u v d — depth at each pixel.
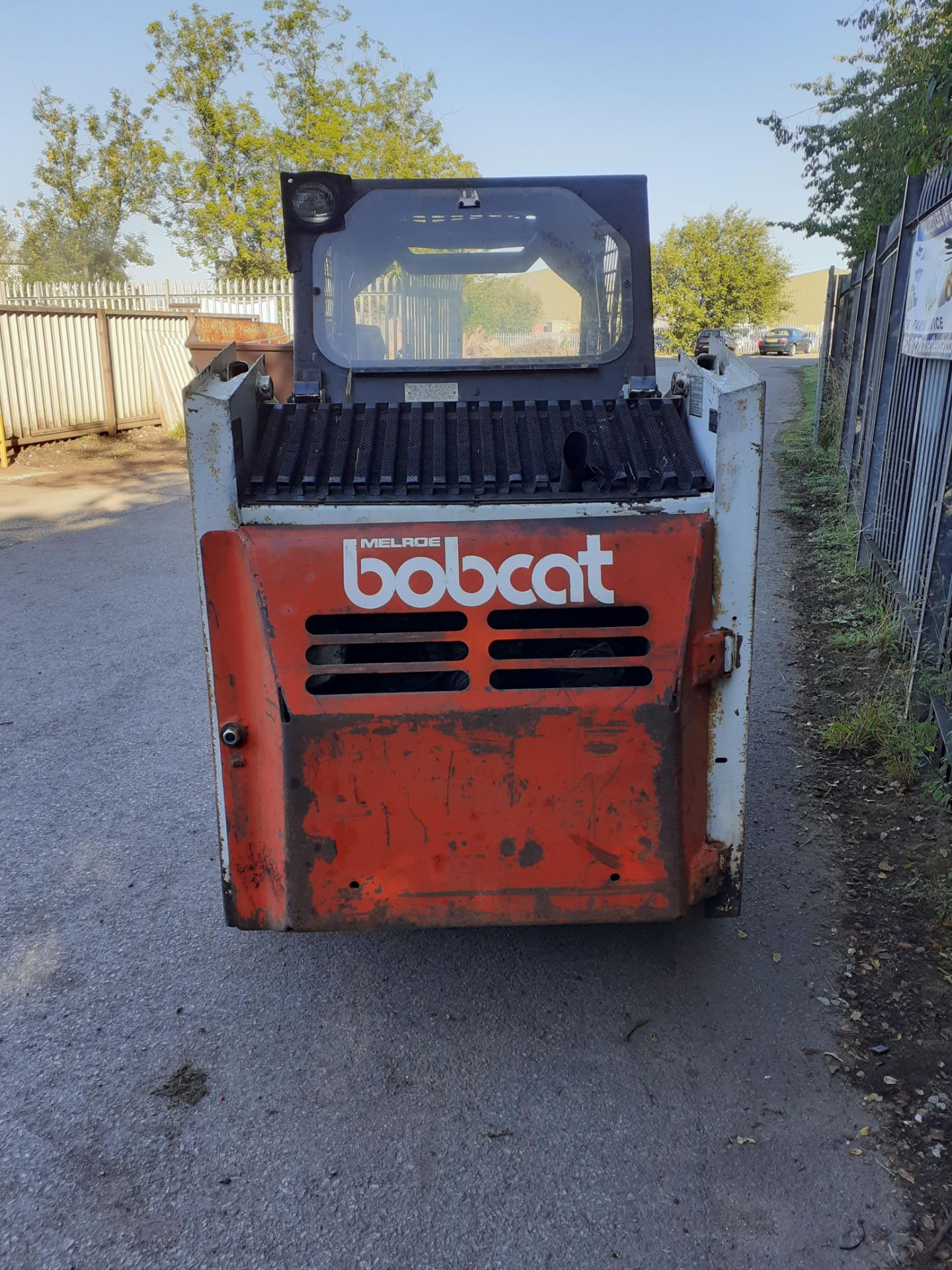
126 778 4.59
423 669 2.46
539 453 2.70
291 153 28.92
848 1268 2.16
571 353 3.35
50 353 14.27
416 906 2.52
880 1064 2.73
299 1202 2.37
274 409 2.82
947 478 4.47
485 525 2.43
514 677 2.50
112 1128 2.59
